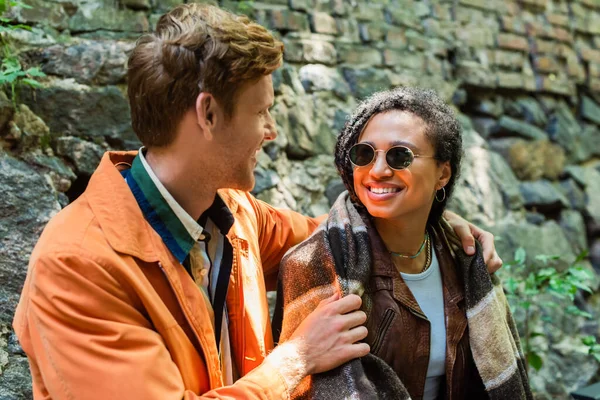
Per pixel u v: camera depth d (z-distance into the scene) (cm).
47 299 105
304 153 254
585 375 284
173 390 105
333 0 280
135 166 119
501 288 145
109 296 105
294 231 155
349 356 118
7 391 159
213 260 128
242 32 112
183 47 109
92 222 110
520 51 343
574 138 351
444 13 321
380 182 127
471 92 326
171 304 114
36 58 196
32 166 182
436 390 134
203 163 116
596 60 377
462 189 294
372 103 131
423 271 136
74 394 102
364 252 129
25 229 172
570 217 329
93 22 215
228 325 129
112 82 204
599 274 327
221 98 112
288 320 129
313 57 268
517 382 134
